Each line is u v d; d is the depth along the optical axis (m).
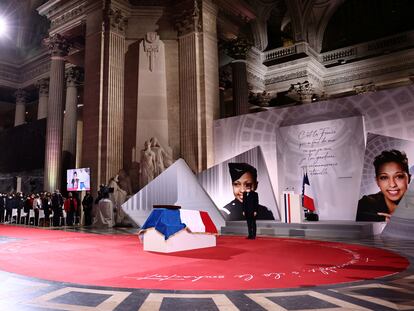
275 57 23.67
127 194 14.49
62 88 18.44
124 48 16.11
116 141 15.07
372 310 2.98
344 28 25.05
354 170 11.53
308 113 12.64
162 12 16.41
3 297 3.48
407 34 22.03
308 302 3.23
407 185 10.59
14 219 16.83
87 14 16.48
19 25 25.00
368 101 11.48
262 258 5.87
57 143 17.94
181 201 13.84
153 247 6.80
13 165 21.20
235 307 3.08
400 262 5.40
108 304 3.21
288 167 12.77
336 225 9.76
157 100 15.69
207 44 15.71
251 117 13.82
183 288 3.81
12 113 27.62
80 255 6.32
